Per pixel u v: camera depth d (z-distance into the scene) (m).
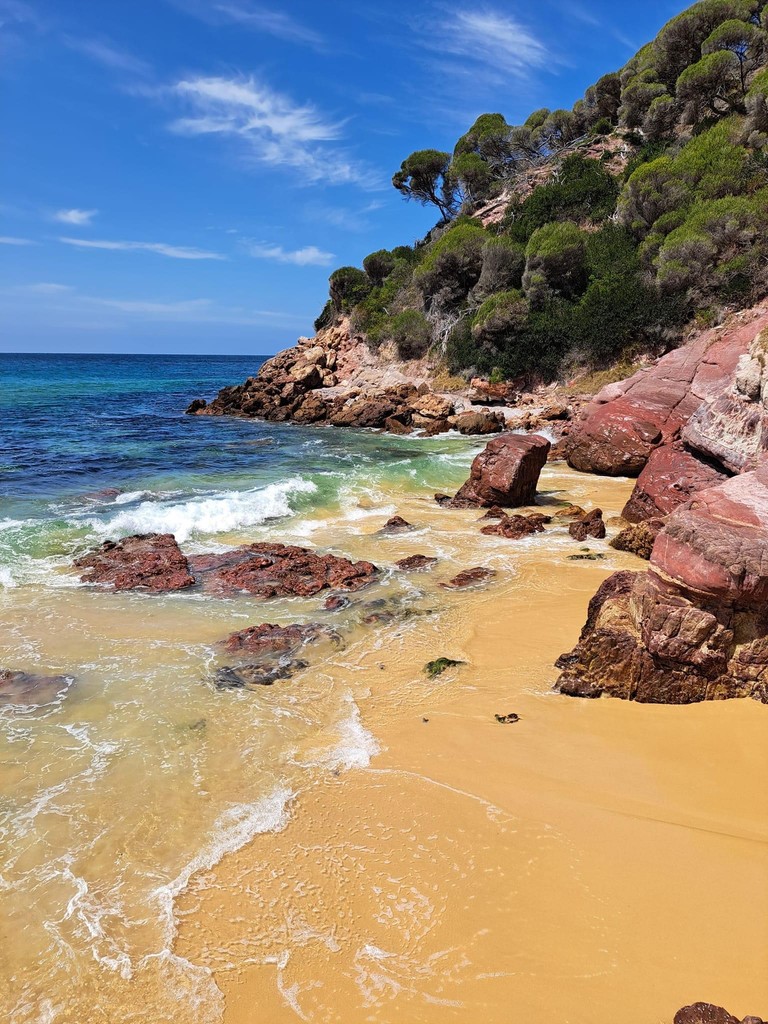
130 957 4.01
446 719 6.72
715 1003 3.60
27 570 11.20
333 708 6.99
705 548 6.48
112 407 42.69
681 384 20.23
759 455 13.04
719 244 30.02
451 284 43.69
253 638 8.60
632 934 4.09
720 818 5.11
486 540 13.41
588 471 20.84
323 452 24.84
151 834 5.05
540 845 4.89
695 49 42.88
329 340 49.94
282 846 4.93
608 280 34.00
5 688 7.28
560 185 43.19
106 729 6.50
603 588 8.02
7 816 5.22
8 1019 3.61
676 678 6.77
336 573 11.14
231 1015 3.66
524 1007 3.64
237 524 14.33
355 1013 3.65
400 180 58.69
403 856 4.82
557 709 6.84
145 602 9.98
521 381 36.22
